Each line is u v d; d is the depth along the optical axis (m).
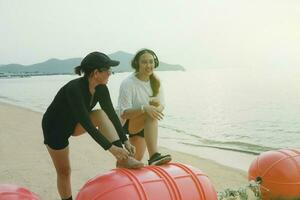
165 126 19.81
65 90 4.38
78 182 7.52
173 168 4.00
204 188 3.85
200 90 49.69
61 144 4.62
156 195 3.62
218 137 16.20
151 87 5.56
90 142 11.80
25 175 7.83
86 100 4.40
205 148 12.98
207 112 27.00
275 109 27.69
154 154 4.81
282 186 5.09
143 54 5.45
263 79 69.06
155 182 3.72
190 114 25.94
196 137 15.99
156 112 5.09
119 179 3.74
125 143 4.54
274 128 19.12
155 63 5.52
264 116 24.05
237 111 27.16
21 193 3.54
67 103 4.43
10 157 9.40
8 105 27.42
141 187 3.64
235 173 8.68
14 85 86.56
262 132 17.89
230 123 21.08
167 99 37.91
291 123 20.66
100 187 3.72
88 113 4.30
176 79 85.69
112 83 64.88
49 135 4.59
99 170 8.51
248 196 5.21
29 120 17.45
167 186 3.71
